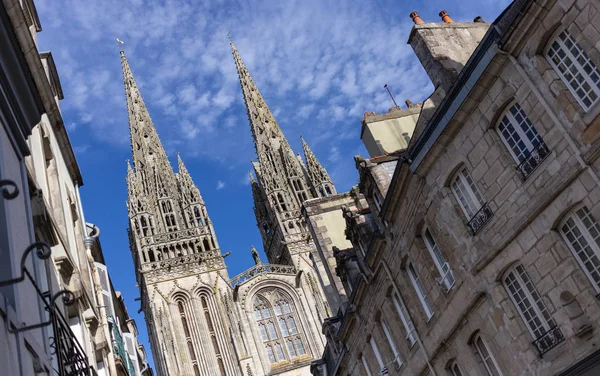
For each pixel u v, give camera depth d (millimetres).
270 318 97250
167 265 101500
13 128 11594
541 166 18422
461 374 24672
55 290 15258
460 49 26969
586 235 17469
